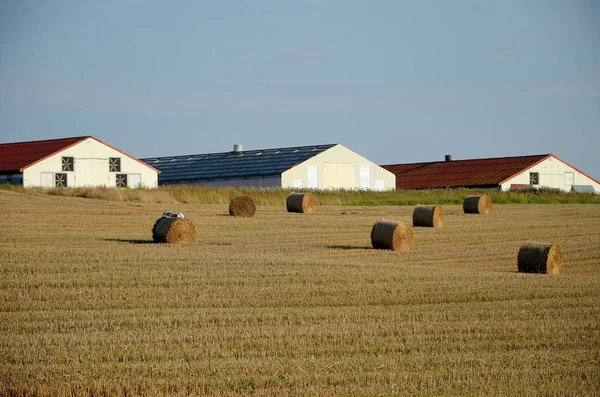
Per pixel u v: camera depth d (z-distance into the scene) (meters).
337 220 85.69
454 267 51.59
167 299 35.28
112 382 23.16
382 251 58.62
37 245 53.41
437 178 174.25
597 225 82.69
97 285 37.91
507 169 166.25
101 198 101.44
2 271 40.41
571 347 27.81
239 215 86.56
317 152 154.12
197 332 29.12
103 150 140.25
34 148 141.75
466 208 99.44
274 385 23.17
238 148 179.62
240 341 27.92
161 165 181.12
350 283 39.34
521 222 85.88
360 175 158.25
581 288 38.91
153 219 80.81
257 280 39.66
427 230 76.19
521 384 23.48
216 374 24.06
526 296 37.06
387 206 113.00
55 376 23.77
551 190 138.00
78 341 27.67
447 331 29.78
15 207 86.69
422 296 36.69
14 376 23.70
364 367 25.03
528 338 28.88
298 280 39.81
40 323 30.36
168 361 25.48
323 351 26.89
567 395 22.47
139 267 42.62
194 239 59.03
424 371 24.73
